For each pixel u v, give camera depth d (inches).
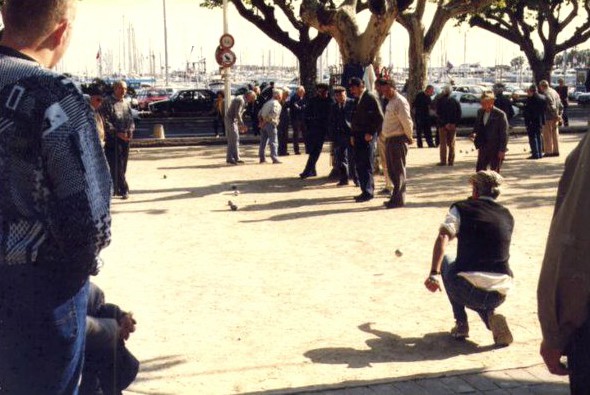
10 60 81.1
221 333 250.2
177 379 207.3
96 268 84.4
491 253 229.9
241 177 676.1
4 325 83.0
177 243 396.8
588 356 85.7
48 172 79.7
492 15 1929.1
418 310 274.1
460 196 545.6
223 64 965.8
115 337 111.3
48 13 84.1
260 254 369.1
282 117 873.5
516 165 735.1
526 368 197.9
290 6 1311.5
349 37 732.0
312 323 260.4
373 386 185.0
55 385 85.6
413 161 804.0
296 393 180.4
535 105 783.1
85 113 81.5
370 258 357.1
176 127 1396.4
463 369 205.3
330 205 514.6
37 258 81.0
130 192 586.6
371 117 511.5
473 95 1462.8
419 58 1087.6
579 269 82.0
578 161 84.4
